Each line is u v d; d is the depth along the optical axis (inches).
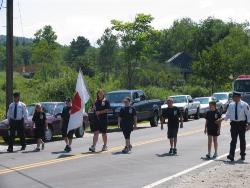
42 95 1835.6
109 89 2349.9
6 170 693.3
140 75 2819.9
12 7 1211.9
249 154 871.1
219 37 5541.3
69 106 954.7
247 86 1712.6
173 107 884.6
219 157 830.5
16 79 3575.3
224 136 1213.1
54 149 971.3
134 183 590.2
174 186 563.2
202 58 3371.1
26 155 874.8
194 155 857.5
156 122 1596.9
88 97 978.7
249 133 1278.3
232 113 791.7
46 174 658.8
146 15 2336.4
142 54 2369.6
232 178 613.0
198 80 3435.0
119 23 2340.1
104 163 762.2
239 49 3747.5
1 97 2223.2
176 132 883.4
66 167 721.6
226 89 3277.6
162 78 3100.4
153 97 2453.2
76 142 1117.1
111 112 1423.5
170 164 750.5
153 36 2386.8
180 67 5462.6
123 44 2373.3
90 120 1364.4
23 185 579.5
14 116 952.9
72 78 1841.8
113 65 4296.3
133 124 911.7
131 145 983.0
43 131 962.1
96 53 4857.3
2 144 1098.1
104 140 932.6
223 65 3314.5
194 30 5836.6
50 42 3932.1
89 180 613.3
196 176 631.8
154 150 932.6
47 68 3267.7
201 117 2117.4
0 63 5890.8
